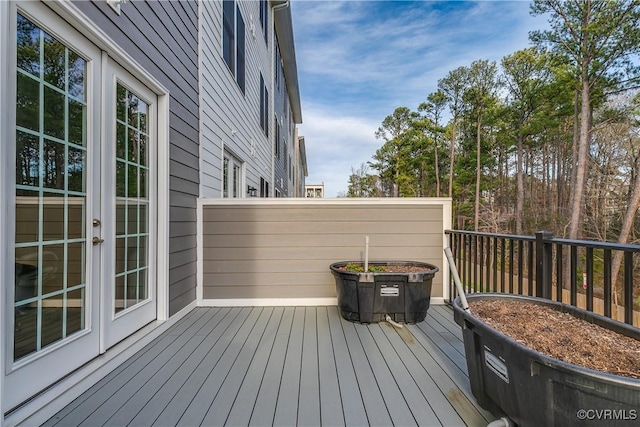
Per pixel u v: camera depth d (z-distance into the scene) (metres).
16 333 1.43
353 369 2.00
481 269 3.01
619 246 1.61
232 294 3.45
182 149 3.15
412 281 2.81
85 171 1.88
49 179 1.63
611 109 12.51
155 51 2.60
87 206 1.88
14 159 1.42
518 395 1.22
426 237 3.51
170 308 2.81
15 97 1.43
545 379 1.10
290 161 16.31
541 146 17.25
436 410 1.57
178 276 3.00
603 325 1.53
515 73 16.91
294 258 3.47
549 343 1.36
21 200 1.48
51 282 1.63
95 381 1.82
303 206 3.49
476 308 1.81
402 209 3.51
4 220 1.33
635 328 1.39
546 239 2.15
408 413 1.55
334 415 1.53
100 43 1.93
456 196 20.62
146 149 2.61
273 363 2.08
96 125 1.95
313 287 3.47
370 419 1.50
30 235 1.52
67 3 1.63
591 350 1.29
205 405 1.61
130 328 2.31
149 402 1.64
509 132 17.73
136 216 2.45
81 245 1.85
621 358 1.22
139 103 2.50
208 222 3.47
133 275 2.40
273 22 9.69
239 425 1.46
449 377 1.90
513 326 1.54
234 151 5.21
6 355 1.36
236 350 2.29
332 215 3.49
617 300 10.26
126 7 2.18
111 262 2.09
